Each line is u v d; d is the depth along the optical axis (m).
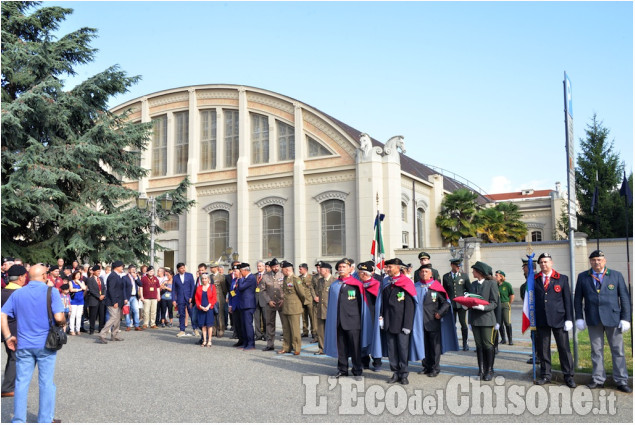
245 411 7.47
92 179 24.42
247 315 13.66
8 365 8.49
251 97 35.25
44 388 6.87
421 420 7.04
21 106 21.28
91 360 11.93
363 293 9.95
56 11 25.47
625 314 8.48
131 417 7.22
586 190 42.12
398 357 9.41
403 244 33.34
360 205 30.86
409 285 9.49
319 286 13.02
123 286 15.62
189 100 36.94
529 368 10.60
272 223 33.91
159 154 37.97
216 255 35.25
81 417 7.25
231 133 35.91
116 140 24.70
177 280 17.05
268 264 15.77
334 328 9.94
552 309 8.98
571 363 8.97
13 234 23.95
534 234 53.12
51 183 21.59
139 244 24.61
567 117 10.48
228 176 35.31
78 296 17.33
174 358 12.21
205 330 14.42
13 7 24.38
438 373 10.04
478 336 9.48
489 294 11.71
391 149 31.33
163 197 24.31
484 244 29.64
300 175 32.75
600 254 8.73
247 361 11.76
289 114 33.94
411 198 34.97
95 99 24.95
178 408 7.66
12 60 23.19
